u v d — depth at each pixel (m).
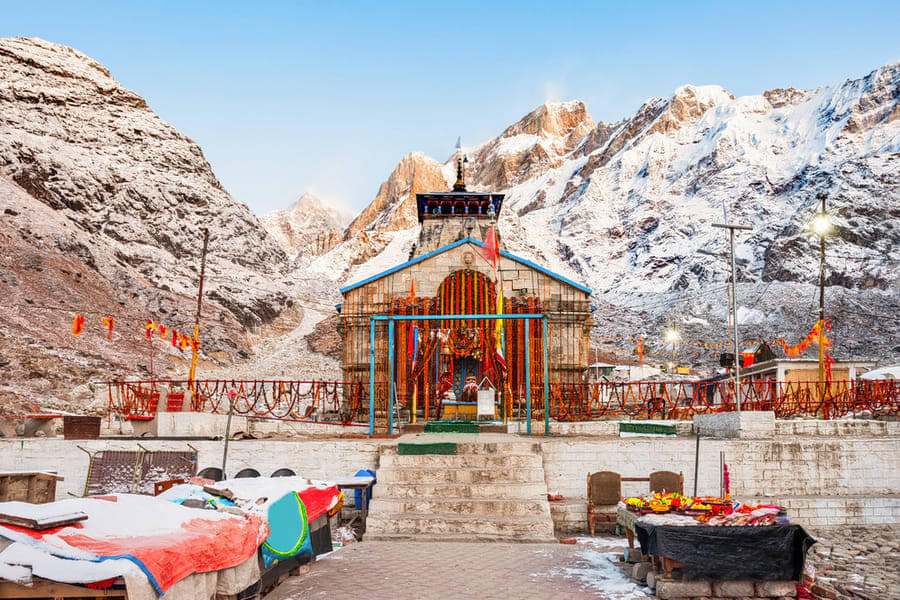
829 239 152.38
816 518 17.25
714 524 10.62
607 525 16.56
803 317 114.62
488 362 29.44
